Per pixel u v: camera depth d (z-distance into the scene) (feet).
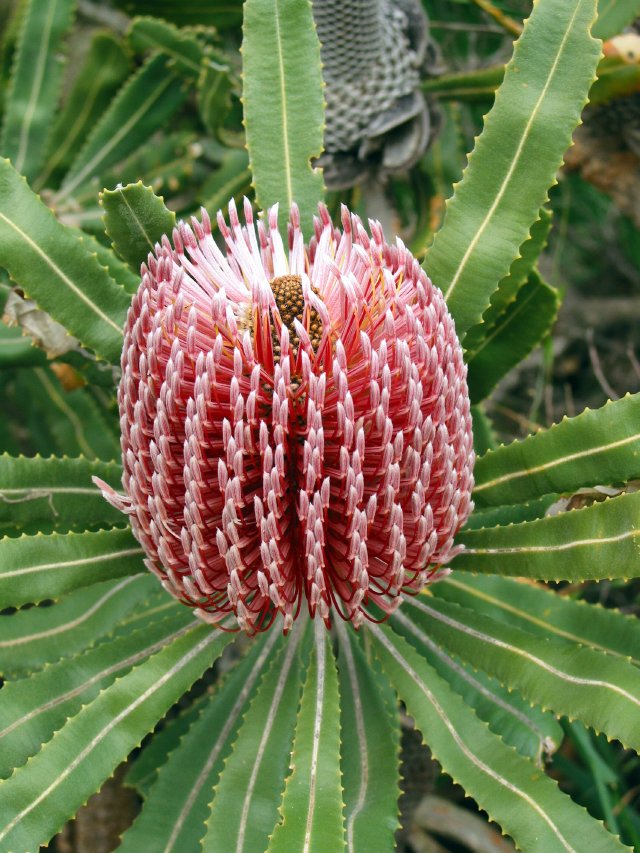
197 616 1.10
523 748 1.16
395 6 1.57
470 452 1.07
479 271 1.17
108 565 1.15
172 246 1.16
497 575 1.18
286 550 1.04
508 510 1.24
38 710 1.11
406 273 1.05
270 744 1.08
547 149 1.15
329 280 1.04
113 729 1.05
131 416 1.03
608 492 1.14
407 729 1.54
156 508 1.01
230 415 1.01
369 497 1.03
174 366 0.98
